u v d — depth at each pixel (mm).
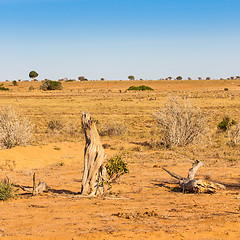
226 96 70938
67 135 26562
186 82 146875
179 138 21422
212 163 16391
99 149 9914
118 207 8109
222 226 6207
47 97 75938
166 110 22266
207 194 9930
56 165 16500
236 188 10797
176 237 5613
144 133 27812
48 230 6129
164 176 13211
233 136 23469
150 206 8188
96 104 59219
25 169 15312
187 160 17266
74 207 8203
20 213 7648
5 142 19312
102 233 5809
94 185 9938
